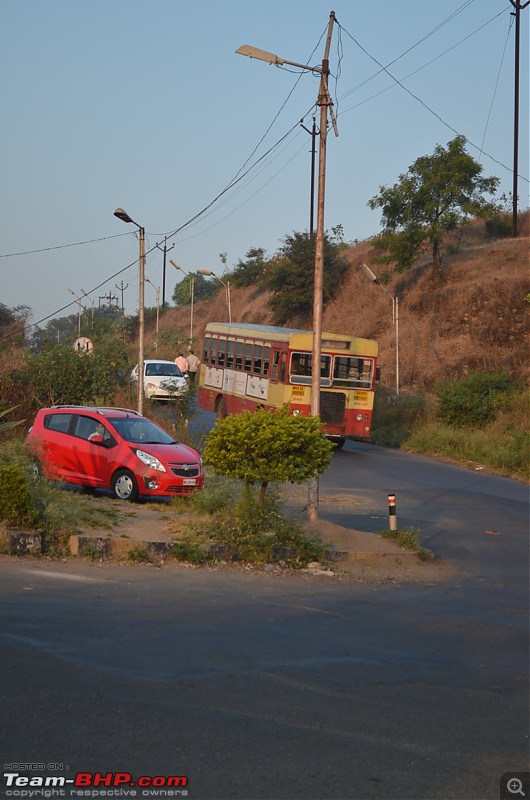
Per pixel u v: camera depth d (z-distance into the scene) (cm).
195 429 2898
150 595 1084
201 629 923
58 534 1315
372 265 5706
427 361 4312
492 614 1138
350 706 703
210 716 647
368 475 2517
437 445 3116
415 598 1223
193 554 1341
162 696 684
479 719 700
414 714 698
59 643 812
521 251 5000
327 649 884
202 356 3559
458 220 4803
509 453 2841
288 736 621
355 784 548
